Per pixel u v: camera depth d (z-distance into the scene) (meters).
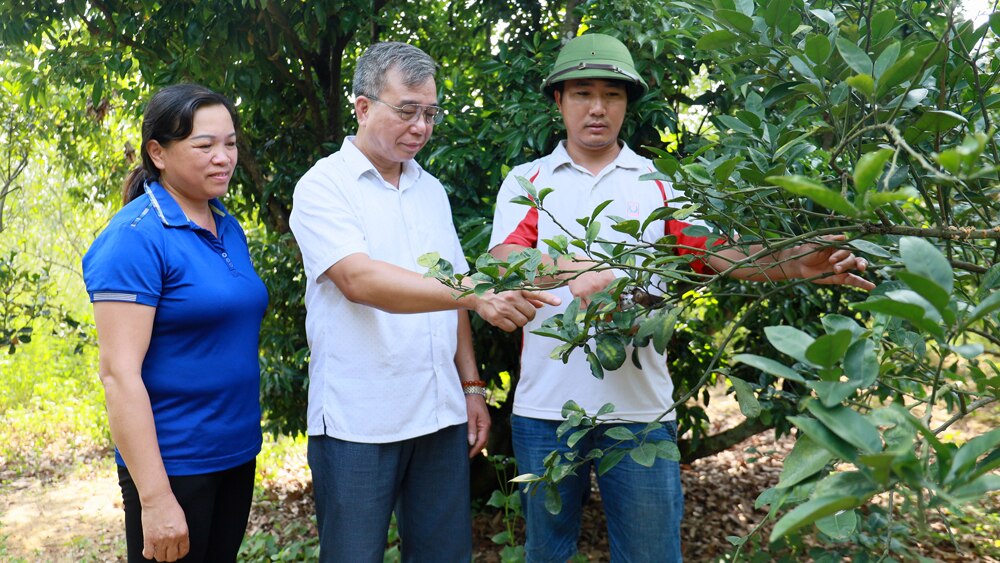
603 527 3.68
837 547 2.36
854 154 1.46
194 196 1.82
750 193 1.37
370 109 1.96
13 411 6.62
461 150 2.89
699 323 3.21
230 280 1.82
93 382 7.10
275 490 4.76
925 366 1.33
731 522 3.75
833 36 1.33
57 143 5.48
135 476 1.66
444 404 2.04
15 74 3.98
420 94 1.92
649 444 1.46
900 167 1.28
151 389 1.72
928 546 3.17
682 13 2.08
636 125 2.86
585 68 2.05
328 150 3.40
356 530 1.96
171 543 1.68
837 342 0.77
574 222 2.12
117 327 1.65
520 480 1.54
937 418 4.74
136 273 1.66
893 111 1.20
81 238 7.84
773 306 2.94
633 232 1.46
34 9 3.42
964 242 1.40
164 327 1.72
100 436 6.07
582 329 1.58
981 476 0.73
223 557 1.94
